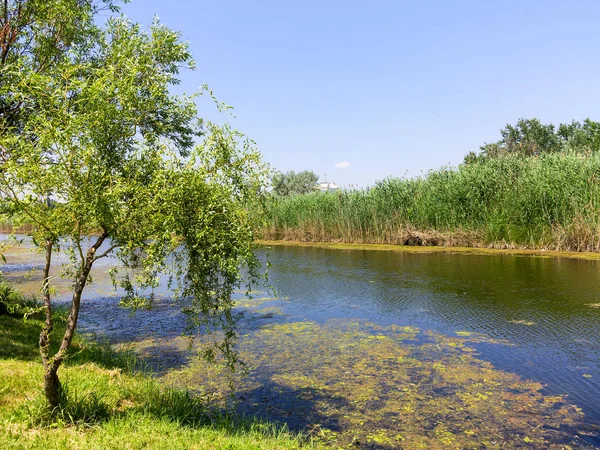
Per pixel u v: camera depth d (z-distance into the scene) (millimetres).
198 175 4871
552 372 7211
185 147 8758
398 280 15461
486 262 18297
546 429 5508
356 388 6820
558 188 20438
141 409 5543
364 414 5973
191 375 7449
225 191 5055
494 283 14086
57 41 8734
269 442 4922
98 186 4520
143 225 4750
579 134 42469
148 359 8250
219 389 6871
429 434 5426
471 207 23594
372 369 7578
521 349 8281
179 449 4332
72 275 5062
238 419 5770
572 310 10688
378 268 18266
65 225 4684
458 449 5074
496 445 5164
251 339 9422
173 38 6012
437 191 25281
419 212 26047
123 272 18672
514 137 46469
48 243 4848
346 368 7652
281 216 33500
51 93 4762
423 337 9258
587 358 7742
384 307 11875
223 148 5074
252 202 5266
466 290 13328
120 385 6227
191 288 5344
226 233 4934
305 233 31625
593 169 19906
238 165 5129
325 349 8664
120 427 4816
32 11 8617
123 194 4777
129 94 4863
